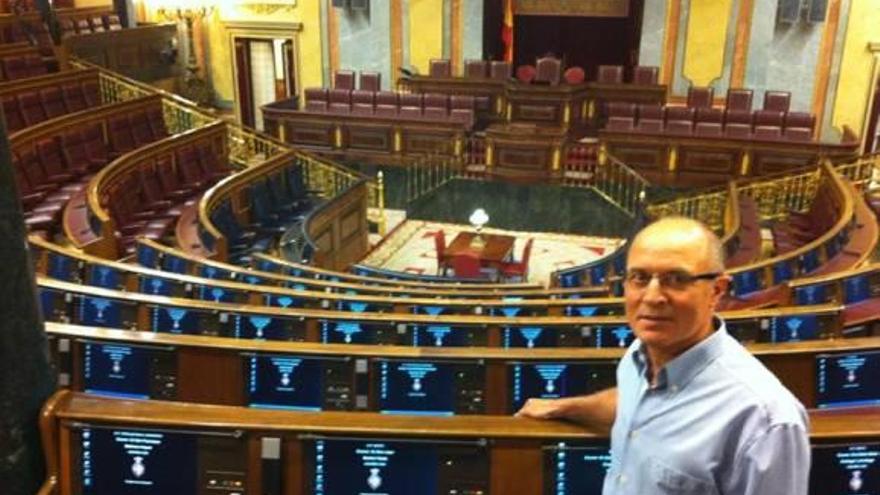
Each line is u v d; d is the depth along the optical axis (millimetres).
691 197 12211
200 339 3807
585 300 5777
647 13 15516
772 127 12672
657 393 1761
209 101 18375
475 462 2256
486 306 5617
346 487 2320
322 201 11359
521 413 2318
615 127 13094
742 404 1611
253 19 17578
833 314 4578
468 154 13438
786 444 1546
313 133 14414
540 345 4629
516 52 19609
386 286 7559
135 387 3797
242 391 3777
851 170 12047
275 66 17953
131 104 11945
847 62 14656
